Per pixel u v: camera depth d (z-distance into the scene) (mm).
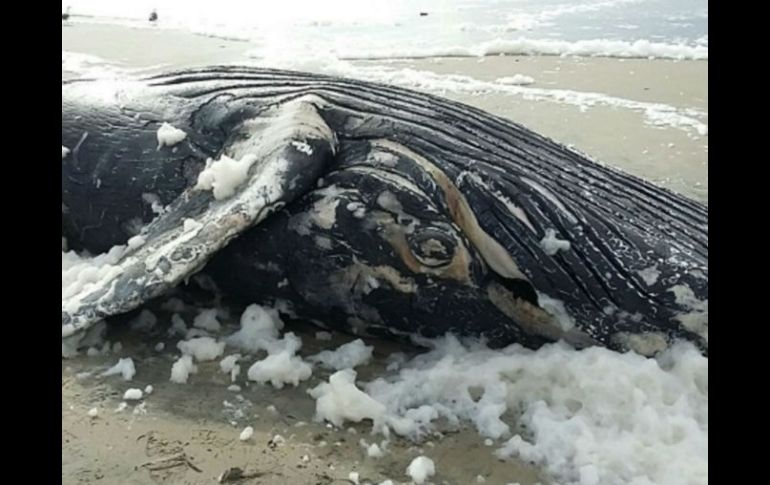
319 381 3859
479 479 3275
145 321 4277
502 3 12992
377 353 4117
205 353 4020
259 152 4203
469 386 3750
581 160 4281
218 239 3945
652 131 6781
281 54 9406
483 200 3916
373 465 3338
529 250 3842
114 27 11008
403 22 11570
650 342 3748
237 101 4539
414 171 4023
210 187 4262
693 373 3594
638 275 3754
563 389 3689
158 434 3477
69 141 4727
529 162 4105
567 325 3854
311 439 3469
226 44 10008
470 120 4375
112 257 4570
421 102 4480
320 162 4070
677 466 3211
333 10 12461
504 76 8477
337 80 4715
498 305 3965
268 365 3832
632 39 10086
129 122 4730
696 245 3842
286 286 4234
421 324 4098
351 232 4031
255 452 3389
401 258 3975
